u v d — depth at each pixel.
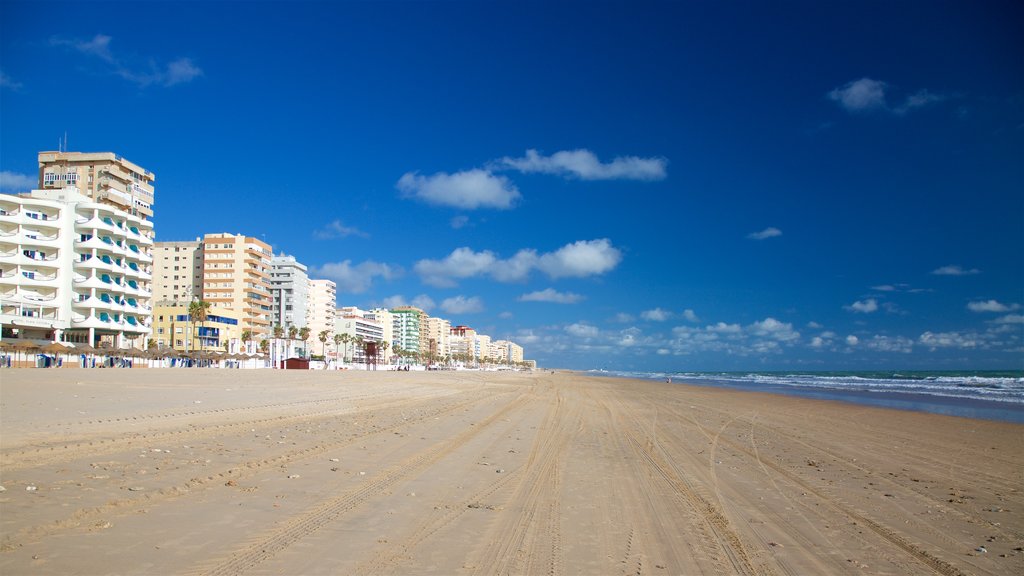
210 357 95.75
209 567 6.61
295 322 176.25
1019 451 21.06
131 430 16.48
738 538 8.79
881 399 53.72
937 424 30.48
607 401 43.12
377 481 11.52
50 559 6.59
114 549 7.00
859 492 12.61
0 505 8.49
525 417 27.20
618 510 10.20
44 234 84.25
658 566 7.46
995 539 9.35
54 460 11.78
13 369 51.81
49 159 105.38
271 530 8.06
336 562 7.00
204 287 140.75
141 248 95.69
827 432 25.20
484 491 11.22
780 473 14.59
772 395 60.06
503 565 7.24
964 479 14.95
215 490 10.09
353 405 29.23
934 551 8.58
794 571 7.48
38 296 82.62
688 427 25.41
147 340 100.50
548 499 10.80
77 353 73.19
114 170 105.75
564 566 7.30
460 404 33.62
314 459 13.50
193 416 20.75
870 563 7.92
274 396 32.25
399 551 7.53
